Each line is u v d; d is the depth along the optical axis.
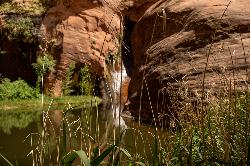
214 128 3.41
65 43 19.36
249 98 3.70
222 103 3.59
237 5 10.13
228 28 9.64
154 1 20.97
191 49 10.12
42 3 20.38
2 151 6.68
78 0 20.09
